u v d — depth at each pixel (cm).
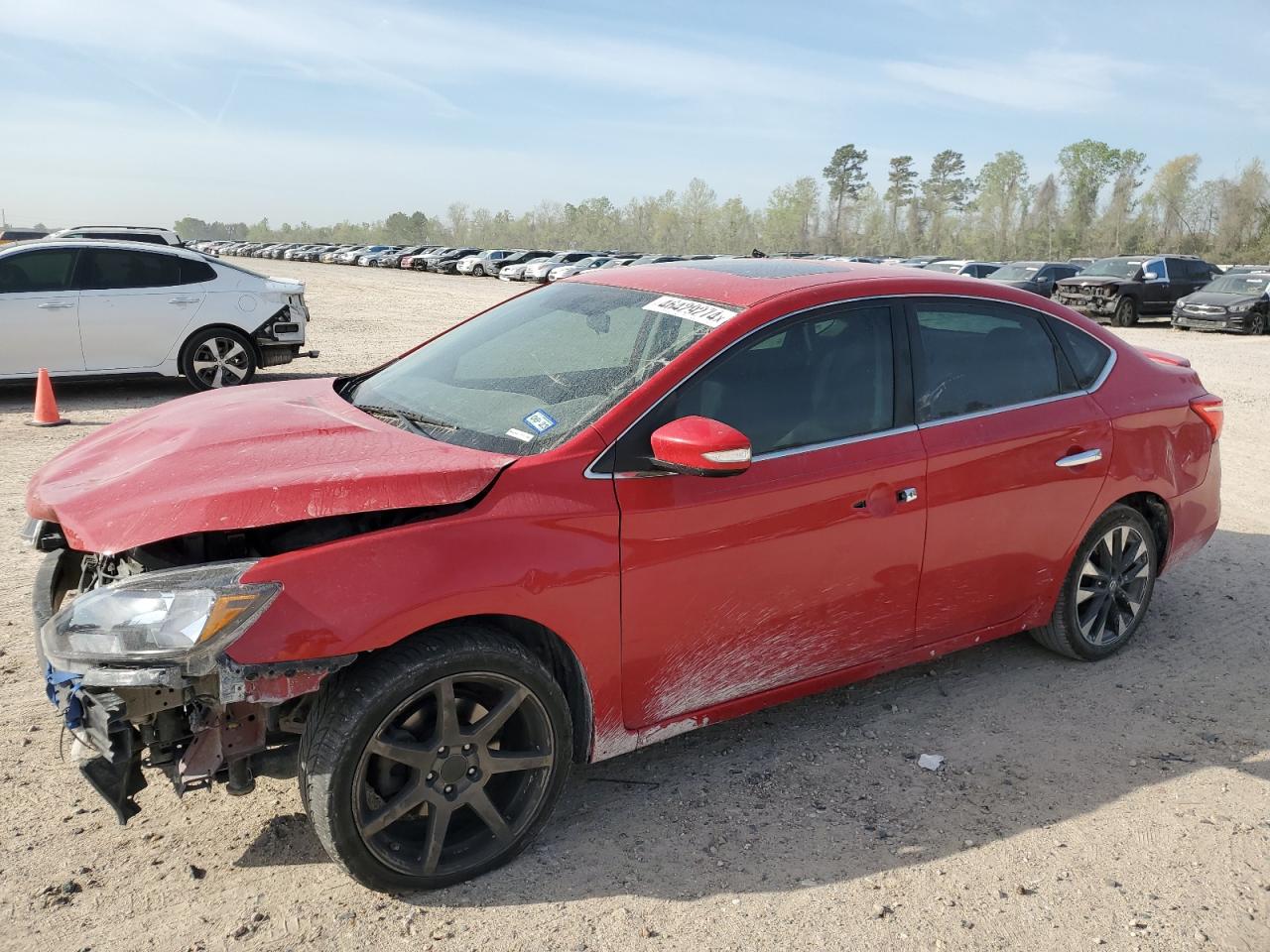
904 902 264
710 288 332
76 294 962
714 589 292
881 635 339
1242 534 616
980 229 11662
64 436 815
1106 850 290
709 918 256
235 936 243
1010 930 254
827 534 310
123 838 281
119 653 222
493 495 259
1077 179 10575
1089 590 407
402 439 287
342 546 239
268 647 226
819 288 325
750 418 299
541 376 313
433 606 242
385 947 241
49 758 320
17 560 496
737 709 314
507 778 279
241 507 241
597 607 271
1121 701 388
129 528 243
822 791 318
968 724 366
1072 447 376
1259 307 2064
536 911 256
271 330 1053
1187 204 9806
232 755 245
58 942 238
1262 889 274
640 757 339
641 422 280
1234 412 1074
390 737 249
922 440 332
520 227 16488
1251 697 394
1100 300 2270
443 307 2433
